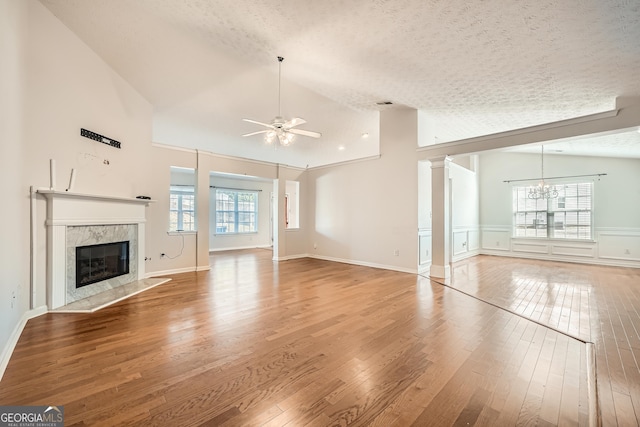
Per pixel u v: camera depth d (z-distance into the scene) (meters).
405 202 5.50
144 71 4.08
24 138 2.74
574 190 6.96
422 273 5.38
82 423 1.45
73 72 3.36
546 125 3.83
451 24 2.49
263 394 1.71
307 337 2.53
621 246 6.36
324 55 3.40
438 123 5.88
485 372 1.97
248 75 4.17
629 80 3.01
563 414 1.54
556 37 2.45
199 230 5.64
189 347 2.32
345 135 7.05
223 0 2.59
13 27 2.41
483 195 8.49
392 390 1.76
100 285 3.86
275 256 7.00
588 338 2.54
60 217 3.21
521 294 4.00
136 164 4.53
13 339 2.32
